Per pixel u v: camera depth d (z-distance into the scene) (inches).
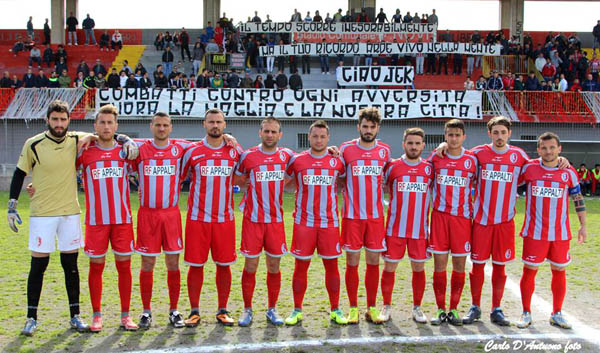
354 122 911.0
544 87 950.4
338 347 211.0
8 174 863.1
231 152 239.8
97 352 204.5
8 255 365.7
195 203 238.1
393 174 243.9
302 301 251.9
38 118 879.1
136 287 294.0
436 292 244.2
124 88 887.1
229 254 240.4
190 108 889.5
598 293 283.6
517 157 241.9
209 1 1211.9
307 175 238.7
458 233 239.8
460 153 242.5
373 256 242.2
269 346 211.2
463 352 207.0
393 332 228.5
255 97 893.8
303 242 240.2
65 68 991.6
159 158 235.3
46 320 240.2
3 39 1233.4
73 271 232.4
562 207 237.3
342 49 979.9
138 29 1236.5
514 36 1139.3
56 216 228.5
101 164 230.2
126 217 234.1
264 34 1088.8
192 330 229.8
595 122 881.5
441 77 1050.7
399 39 987.9
